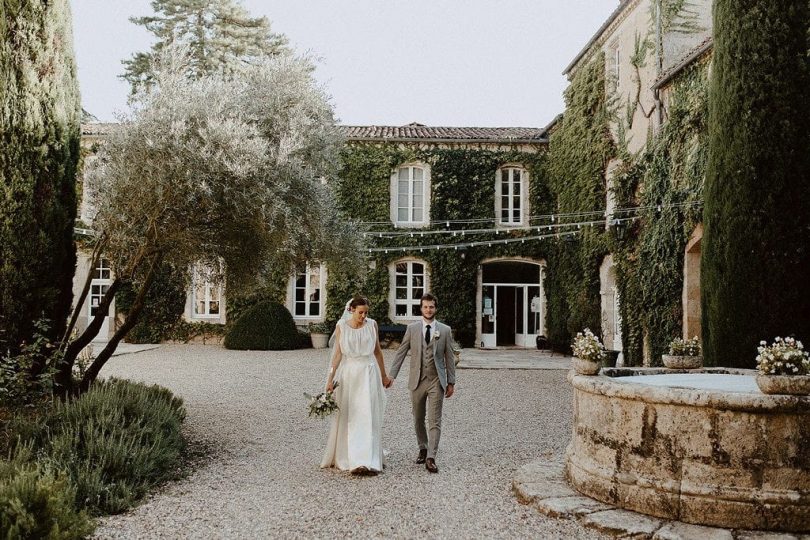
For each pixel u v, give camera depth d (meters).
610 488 4.74
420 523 4.62
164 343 21.08
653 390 4.53
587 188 17.84
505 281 24.80
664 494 4.44
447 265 21.39
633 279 14.74
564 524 4.54
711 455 4.34
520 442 7.49
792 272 7.93
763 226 8.05
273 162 7.70
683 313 12.74
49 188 7.18
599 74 17.22
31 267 6.99
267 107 8.21
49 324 7.23
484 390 11.74
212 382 12.38
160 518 4.78
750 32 8.42
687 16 14.30
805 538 4.04
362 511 4.91
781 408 4.17
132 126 7.29
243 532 4.46
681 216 12.82
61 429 5.85
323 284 21.47
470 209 21.52
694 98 12.33
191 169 7.01
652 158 14.21
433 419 6.27
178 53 8.05
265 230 7.61
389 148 21.50
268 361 16.30
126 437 5.93
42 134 7.09
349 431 6.08
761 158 8.16
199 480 5.85
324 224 8.99
